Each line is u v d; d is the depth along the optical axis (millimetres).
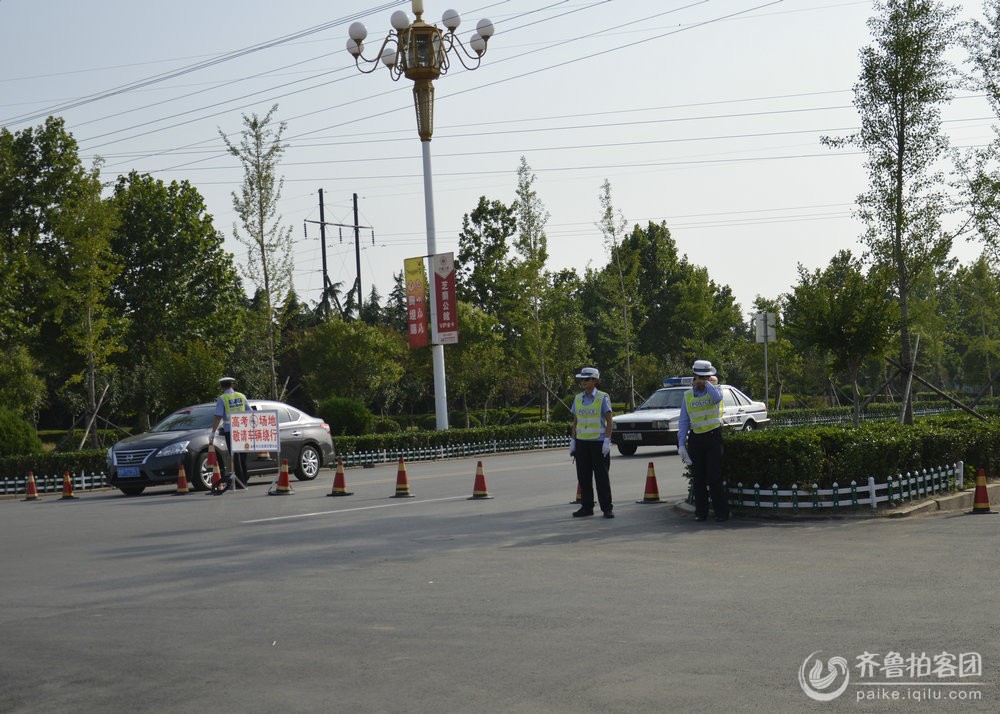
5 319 42844
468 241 62031
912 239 20984
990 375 63906
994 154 20906
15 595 9203
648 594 8219
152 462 19609
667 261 72688
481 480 16797
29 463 23828
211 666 6441
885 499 13242
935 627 6805
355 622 7543
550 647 6590
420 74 31250
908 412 21297
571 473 21656
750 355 55875
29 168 47531
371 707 5465
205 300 55500
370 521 13852
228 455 20141
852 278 18375
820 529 11797
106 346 31031
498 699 5508
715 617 7309
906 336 21531
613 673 5934
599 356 73375
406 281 32500
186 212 55000
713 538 11312
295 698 5688
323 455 23047
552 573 9336
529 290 41844
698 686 5629
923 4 20609
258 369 45625
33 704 5789
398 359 62094
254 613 8000
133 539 12875
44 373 50562
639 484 18578
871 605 7543
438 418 32344
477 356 52844
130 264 54000
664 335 71750
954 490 14789
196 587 9258
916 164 21000
